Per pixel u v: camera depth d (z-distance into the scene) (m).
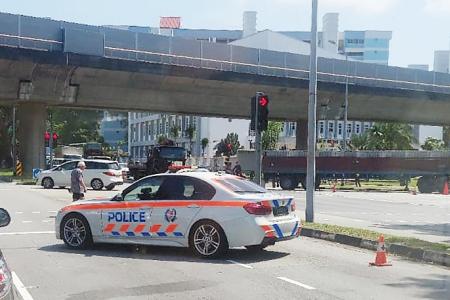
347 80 52.50
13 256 10.77
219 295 7.79
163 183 11.18
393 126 75.81
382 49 165.62
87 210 11.58
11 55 38.91
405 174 41.94
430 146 95.00
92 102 46.34
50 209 20.14
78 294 7.79
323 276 9.23
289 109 54.28
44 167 47.25
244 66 47.19
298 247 12.45
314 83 16.22
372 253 11.90
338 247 12.66
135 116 130.25
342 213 21.42
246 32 124.94
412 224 17.66
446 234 14.91
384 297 7.83
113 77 43.59
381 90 54.41
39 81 42.12
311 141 16.17
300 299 7.62
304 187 42.25
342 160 42.22
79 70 42.03
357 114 57.84
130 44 42.62
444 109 60.81
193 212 10.70
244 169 43.34
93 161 32.81
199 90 47.41
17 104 48.62
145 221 11.06
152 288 8.18
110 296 7.68
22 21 39.16
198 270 9.55
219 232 10.47
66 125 112.06
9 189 32.00
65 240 11.74
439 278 9.27
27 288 8.13
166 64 43.69
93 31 41.31
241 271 9.51
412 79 56.03
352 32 166.50
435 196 35.41
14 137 54.56
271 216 10.69
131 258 10.65
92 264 10.04
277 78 48.62
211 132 96.19
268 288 8.25
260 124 17.45
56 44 40.19
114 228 11.32
